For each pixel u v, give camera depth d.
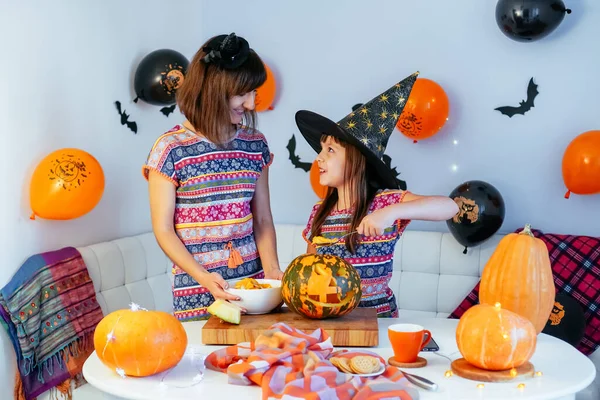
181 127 2.16
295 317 1.90
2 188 2.84
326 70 3.85
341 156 2.19
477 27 3.54
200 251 2.16
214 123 2.09
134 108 3.64
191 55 4.06
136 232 3.71
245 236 2.21
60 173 2.82
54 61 3.09
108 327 1.61
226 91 2.04
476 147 3.59
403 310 3.46
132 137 3.64
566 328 3.05
